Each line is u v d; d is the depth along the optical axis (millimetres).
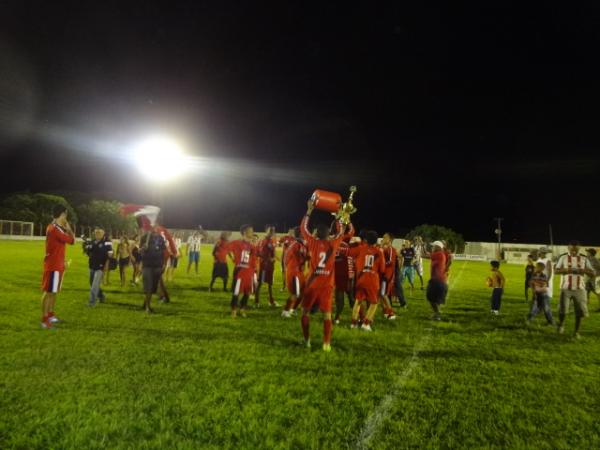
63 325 8758
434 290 11227
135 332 8383
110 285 15391
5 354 6668
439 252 11312
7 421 4531
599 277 14031
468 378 6387
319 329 9422
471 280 26078
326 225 7852
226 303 12438
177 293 14141
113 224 66250
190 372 6133
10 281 14961
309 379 6008
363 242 9828
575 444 4473
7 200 57562
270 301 12609
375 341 8516
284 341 8156
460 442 4422
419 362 7125
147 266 10375
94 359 6559
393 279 12250
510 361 7414
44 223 58469
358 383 5980
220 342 7828
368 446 4234
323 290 7688
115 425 4465
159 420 4633
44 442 4168
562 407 5410
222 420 4676
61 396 5160
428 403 5359
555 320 12172
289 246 9781
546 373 6766
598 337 9906
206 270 23422
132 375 5930
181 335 8266
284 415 4836
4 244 39125
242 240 10469
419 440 4395
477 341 8891
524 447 4352
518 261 64000
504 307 14547
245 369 6352
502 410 5230
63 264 8578
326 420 4762
